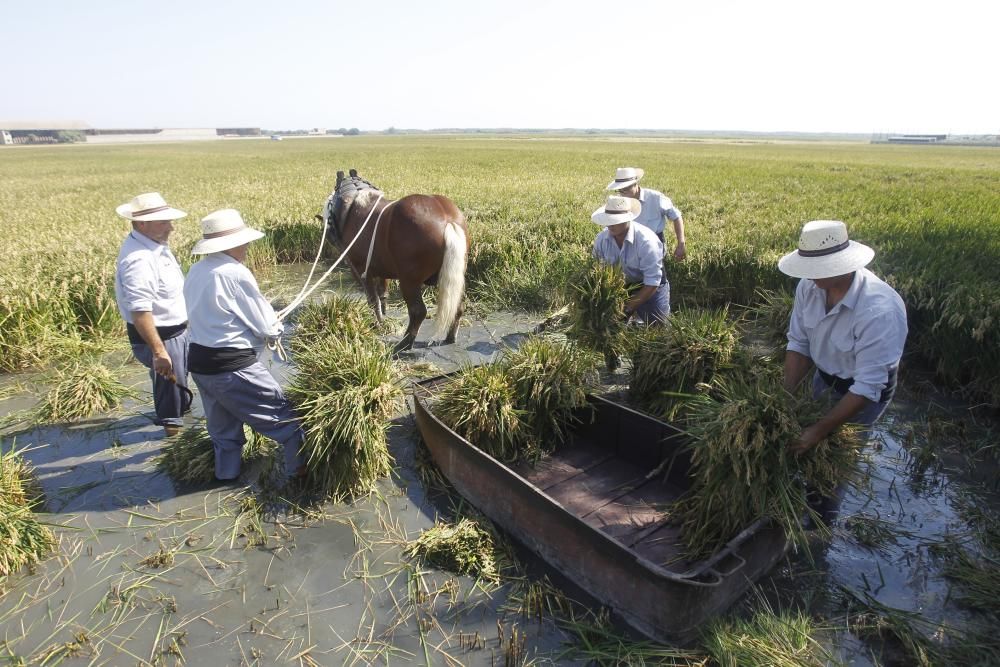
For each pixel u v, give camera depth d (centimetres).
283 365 661
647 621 297
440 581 346
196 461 446
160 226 464
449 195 1667
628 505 396
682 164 3481
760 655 278
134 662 293
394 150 6044
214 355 392
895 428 520
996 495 426
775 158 4406
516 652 291
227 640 306
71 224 1373
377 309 758
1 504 364
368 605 329
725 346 500
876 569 352
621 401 559
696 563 339
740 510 328
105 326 737
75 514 408
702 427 349
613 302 572
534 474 434
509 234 1025
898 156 5262
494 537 375
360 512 411
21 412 558
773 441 319
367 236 672
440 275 620
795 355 372
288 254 1180
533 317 820
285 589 341
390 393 452
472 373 456
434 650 300
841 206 1441
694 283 874
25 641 305
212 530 391
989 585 330
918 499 421
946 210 1367
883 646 299
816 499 365
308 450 425
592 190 1788
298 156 5125
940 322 579
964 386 584
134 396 584
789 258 328
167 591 339
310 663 292
